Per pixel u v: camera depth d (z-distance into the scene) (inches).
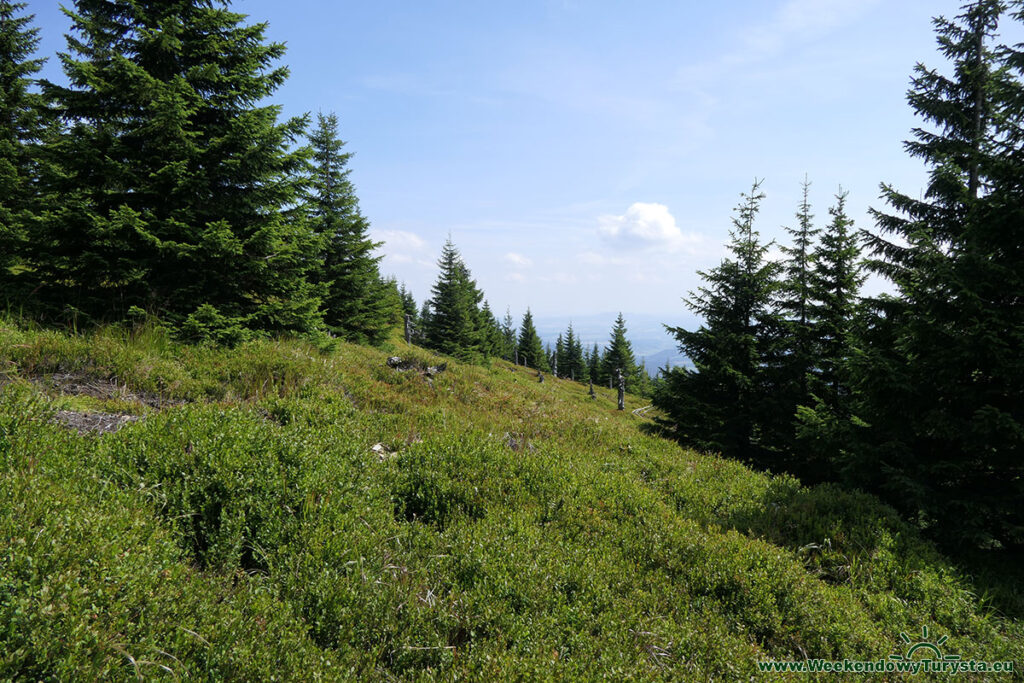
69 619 88.5
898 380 322.3
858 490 328.5
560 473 280.5
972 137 434.3
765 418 628.1
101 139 393.1
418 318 2485.2
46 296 399.5
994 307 295.1
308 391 351.3
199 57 447.8
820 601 194.7
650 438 526.9
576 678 124.8
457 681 122.6
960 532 285.9
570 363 3430.1
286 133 460.4
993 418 275.9
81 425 215.5
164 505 152.5
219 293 443.2
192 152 406.9
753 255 681.0
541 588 165.0
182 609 107.5
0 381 251.1
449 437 299.4
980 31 436.5
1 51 728.3
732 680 141.8
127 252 401.1
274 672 104.5
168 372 322.3
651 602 176.7
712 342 677.3
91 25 405.7
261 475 175.5
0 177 580.4
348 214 957.2
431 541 192.1
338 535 166.7
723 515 305.6
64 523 110.6
